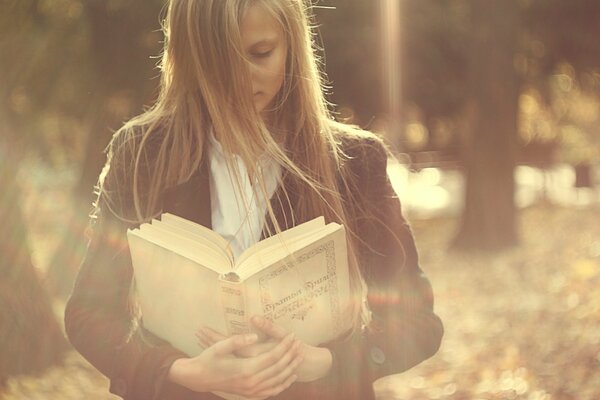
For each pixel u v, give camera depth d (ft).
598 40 61.72
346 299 6.09
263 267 5.60
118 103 45.55
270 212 5.86
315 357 5.90
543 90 68.74
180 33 5.99
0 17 43.91
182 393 6.04
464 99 65.16
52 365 25.94
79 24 45.55
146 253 5.98
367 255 6.37
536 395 22.47
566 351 25.05
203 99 6.14
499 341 27.96
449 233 63.93
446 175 95.30
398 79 61.11
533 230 57.16
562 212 64.90
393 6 59.36
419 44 62.18
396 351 6.30
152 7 44.62
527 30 61.87
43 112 46.37
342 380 6.04
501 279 39.81
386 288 6.40
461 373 25.27
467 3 62.69
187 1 5.90
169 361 5.89
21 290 25.71
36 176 73.26
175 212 6.17
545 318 29.35
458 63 63.98
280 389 5.75
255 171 5.85
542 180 83.51
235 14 5.78
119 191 6.23
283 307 5.77
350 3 58.29
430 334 6.40
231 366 5.66
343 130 6.46
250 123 5.86
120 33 44.83
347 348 6.13
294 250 5.70
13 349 25.32
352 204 6.26
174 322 6.01
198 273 5.76
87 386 24.81
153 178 6.15
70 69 45.65
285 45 6.04
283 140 6.19
